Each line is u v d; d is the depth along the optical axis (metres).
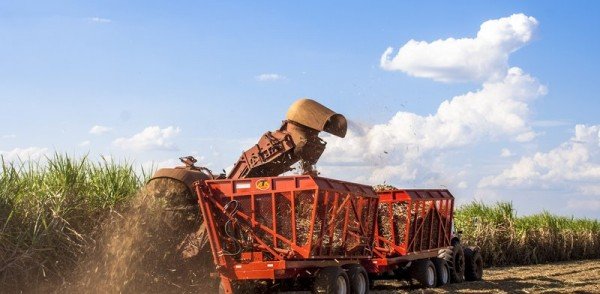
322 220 12.61
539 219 29.89
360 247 14.50
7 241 11.82
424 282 17.19
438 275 18.03
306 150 14.23
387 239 16.89
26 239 12.00
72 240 12.56
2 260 11.65
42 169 13.24
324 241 12.89
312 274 12.83
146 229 13.02
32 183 13.00
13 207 12.03
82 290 12.45
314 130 14.27
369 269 15.50
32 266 12.00
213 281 13.55
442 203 18.84
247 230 12.55
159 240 13.13
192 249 13.30
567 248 30.86
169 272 13.13
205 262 13.48
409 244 16.97
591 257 32.84
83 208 12.98
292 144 14.25
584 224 33.00
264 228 12.48
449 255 18.47
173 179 13.84
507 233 27.48
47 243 12.09
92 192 13.35
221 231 12.73
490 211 27.72
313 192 12.30
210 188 12.82
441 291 16.12
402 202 17.05
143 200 13.35
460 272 19.05
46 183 13.07
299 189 12.31
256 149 14.47
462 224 27.23
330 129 14.44
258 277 12.27
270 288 13.17
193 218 13.73
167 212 13.44
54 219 12.28
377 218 16.25
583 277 20.47
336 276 12.70
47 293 12.20
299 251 12.28
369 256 15.18
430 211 18.06
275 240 12.44
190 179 13.80
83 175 13.36
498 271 23.66
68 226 12.59
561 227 30.91
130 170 14.02
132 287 12.76
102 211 13.19
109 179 13.49
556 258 30.09
